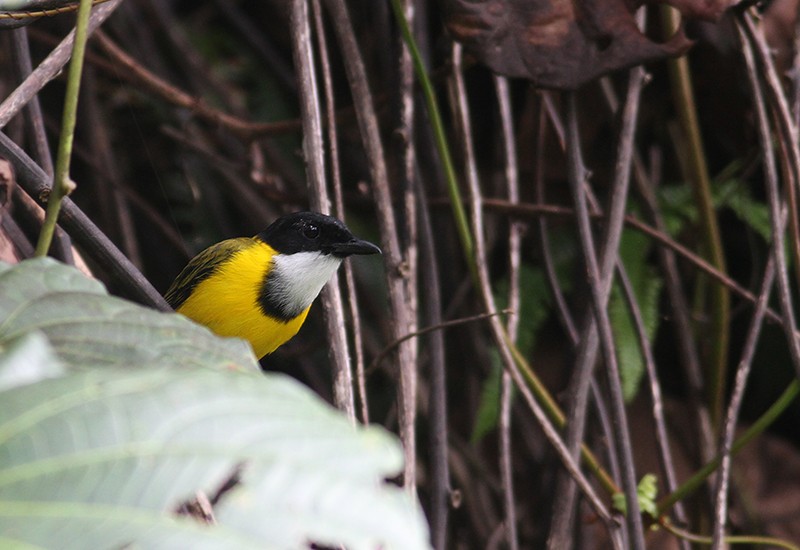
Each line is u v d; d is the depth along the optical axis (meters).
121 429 2.34
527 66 7.06
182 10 12.95
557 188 10.52
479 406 10.12
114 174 11.12
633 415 11.06
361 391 7.05
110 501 2.26
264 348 9.19
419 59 7.64
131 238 10.84
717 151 10.73
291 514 2.36
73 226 5.47
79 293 3.18
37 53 10.90
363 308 11.19
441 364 8.06
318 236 8.91
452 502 7.81
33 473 2.25
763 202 10.26
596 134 10.29
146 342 3.14
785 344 11.00
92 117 11.06
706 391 9.48
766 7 9.48
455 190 7.77
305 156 7.10
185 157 11.52
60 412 2.34
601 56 7.00
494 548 9.77
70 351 3.02
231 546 2.29
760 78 9.20
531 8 7.02
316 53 11.47
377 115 9.77
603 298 7.22
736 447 7.75
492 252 10.62
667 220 9.87
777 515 10.75
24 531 2.18
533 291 9.80
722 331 9.29
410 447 7.11
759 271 11.05
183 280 9.05
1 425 2.30
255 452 2.40
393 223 7.57
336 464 2.44
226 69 12.34
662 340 11.40
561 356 11.20
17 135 9.16
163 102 11.65
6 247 4.75
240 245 9.00
